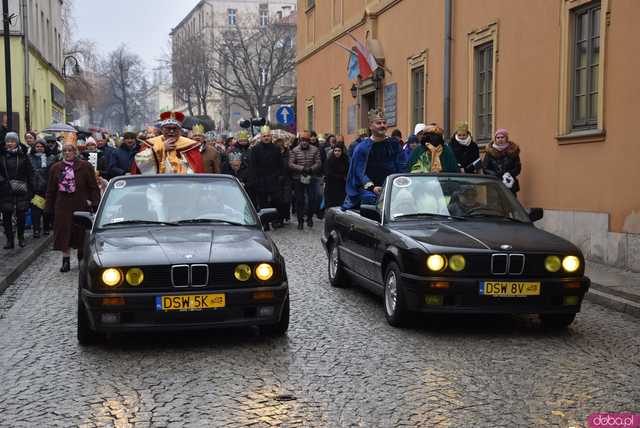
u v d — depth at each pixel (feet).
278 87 228.84
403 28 66.44
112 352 22.58
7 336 24.88
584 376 20.02
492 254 23.94
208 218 26.08
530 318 27.45
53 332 25.32
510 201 28.99
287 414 17.11
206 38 287.28
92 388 19.17
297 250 45.37
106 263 21.80
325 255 43.24
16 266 37.63
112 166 49.90
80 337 23.11
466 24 54.03
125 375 20.25
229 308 22.03
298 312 28.02
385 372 20.38
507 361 21.47
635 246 35.73
